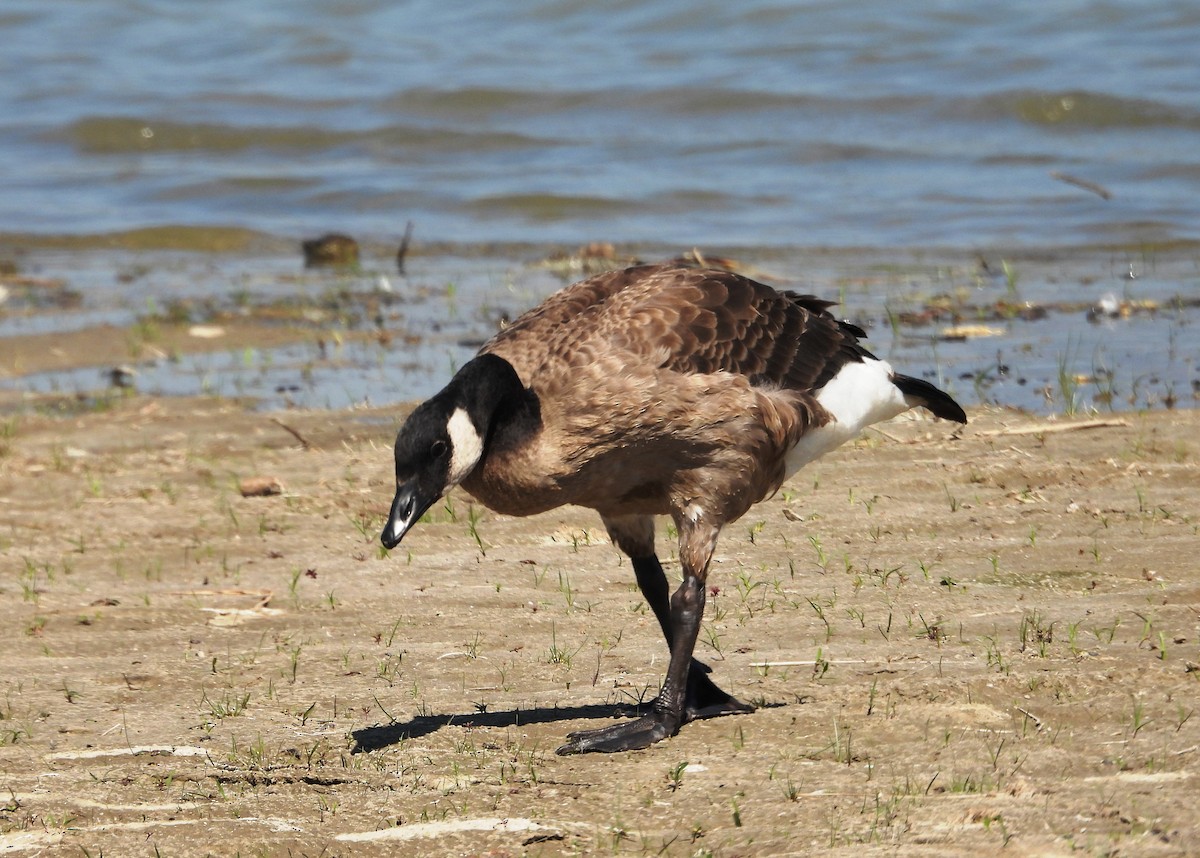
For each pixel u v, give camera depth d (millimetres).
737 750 8398
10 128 38125
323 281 26266
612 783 7973
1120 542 11883
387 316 23375
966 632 10172
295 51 44625
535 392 8805
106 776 8289
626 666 9992
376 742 8781
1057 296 22719
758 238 27719
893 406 10047
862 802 7422
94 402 19094
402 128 36656
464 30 46594
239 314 23766
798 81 38469
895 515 12844
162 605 11617
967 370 18422
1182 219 27828
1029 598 10805
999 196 30094
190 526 13742
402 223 30750
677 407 8742
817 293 23375
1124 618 10219
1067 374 17844
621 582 11742
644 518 9469
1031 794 7336
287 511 14078
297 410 18062
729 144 34656
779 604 10977
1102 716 8453
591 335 8906
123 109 39219
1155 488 13234
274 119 38156
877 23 42875
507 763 8359
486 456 8742
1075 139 33875
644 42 43812
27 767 8484
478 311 23609
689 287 9234
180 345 21984
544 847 7191
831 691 9188
